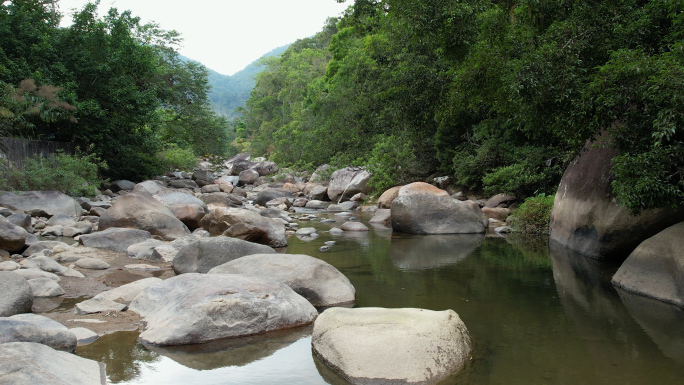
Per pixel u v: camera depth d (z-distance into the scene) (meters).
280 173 31.00
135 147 23.86
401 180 20.38
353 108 27.48
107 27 21.72
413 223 12.46
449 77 11.97
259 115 69.38
